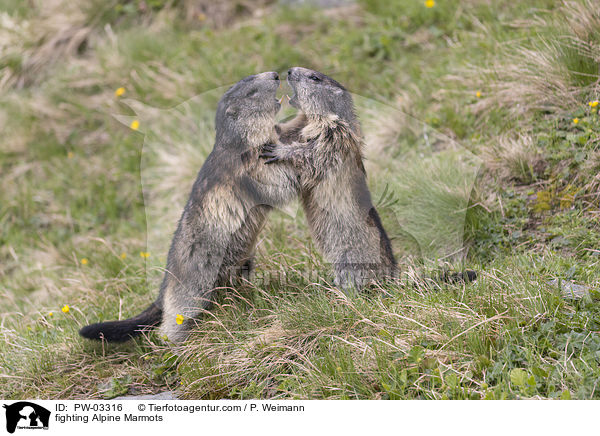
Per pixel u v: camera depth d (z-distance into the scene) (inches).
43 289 777.6
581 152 684.7
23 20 1289.4
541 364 431.8
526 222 655.1
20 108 1112.2
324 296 534.9
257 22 1138.0
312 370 465.4
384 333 478.6
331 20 1101.1
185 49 1098.1
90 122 1064.8
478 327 470.3
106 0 1251.8
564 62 761.6
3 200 975.6
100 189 959.0
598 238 599.5
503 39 891.4
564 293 504.7
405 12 1059.9
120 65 1097.4
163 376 532.1
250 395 476.7
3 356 590.6
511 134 756.0
